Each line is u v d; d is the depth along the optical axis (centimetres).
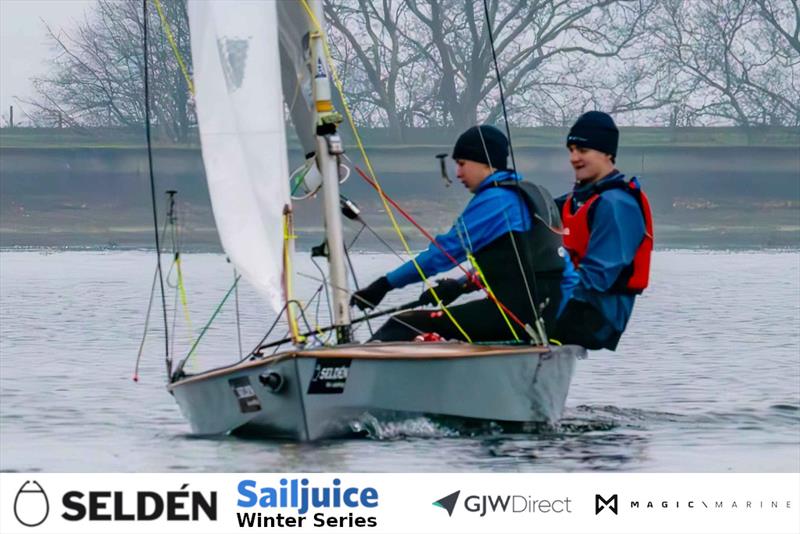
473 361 2203
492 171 2370
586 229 2445
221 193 2239
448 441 2247
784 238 12475
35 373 3381
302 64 2314
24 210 13275
